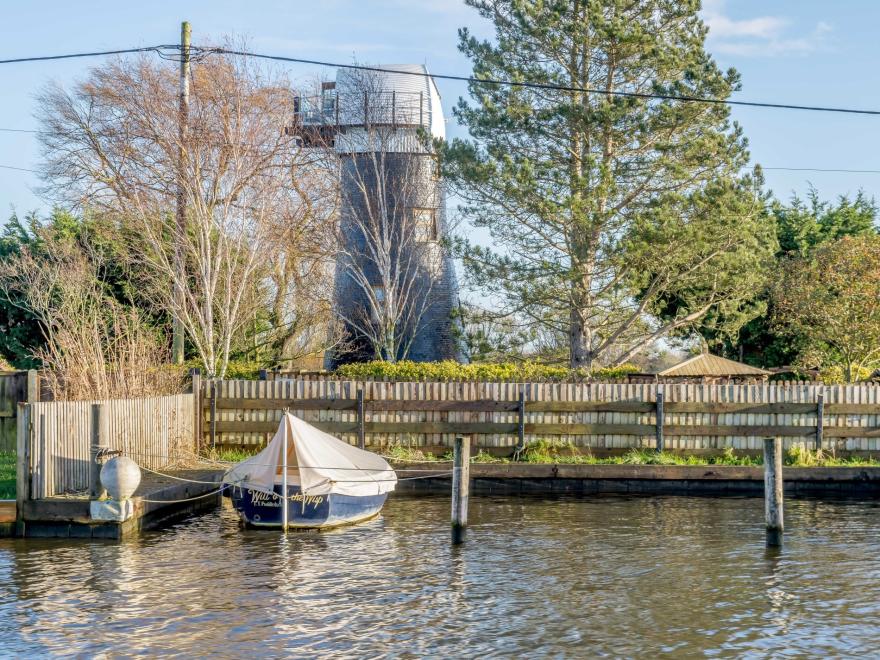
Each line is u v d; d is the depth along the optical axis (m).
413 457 25.50
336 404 26.00
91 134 35.44
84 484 18.62
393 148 42.38
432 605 12.93
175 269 31.05
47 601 12.91
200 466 23.56
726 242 33.97
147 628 11.79
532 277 34.75
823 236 44.16
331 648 11.11
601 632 11.76
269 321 40.88
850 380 34.12
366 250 42.47
